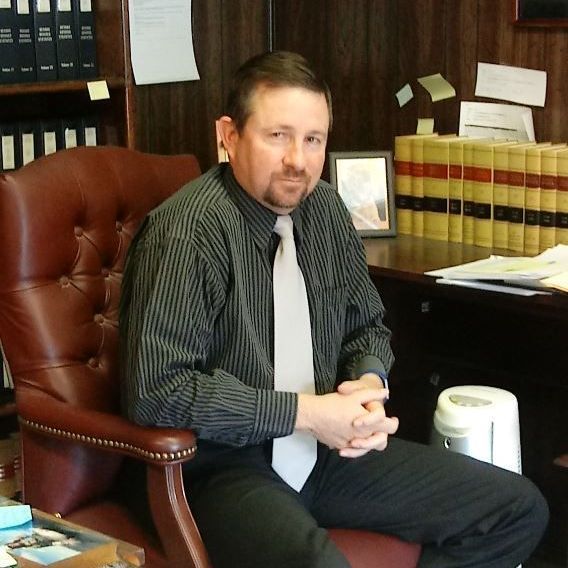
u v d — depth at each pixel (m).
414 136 2.85
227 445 1.96
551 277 2.26
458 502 1.96
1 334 2.03
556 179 2.53
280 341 1.98
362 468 2.02
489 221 2.67
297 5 3.24
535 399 2.63
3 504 1.67
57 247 2.06
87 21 2.75
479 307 2.63
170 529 1.81
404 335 2.64
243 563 1.79
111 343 2.14
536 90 2.75
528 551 1.99
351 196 2.81
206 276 1.87
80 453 2.00
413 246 2.72
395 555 1.93
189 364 1.84
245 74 1.92
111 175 2.19
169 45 3.11
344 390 1.93
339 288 2.11
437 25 2.91
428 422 2.75
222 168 2.03
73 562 1.50
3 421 2.90
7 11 2.63
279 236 2.00
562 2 2.65
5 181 2.01
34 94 2.87
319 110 1.89
